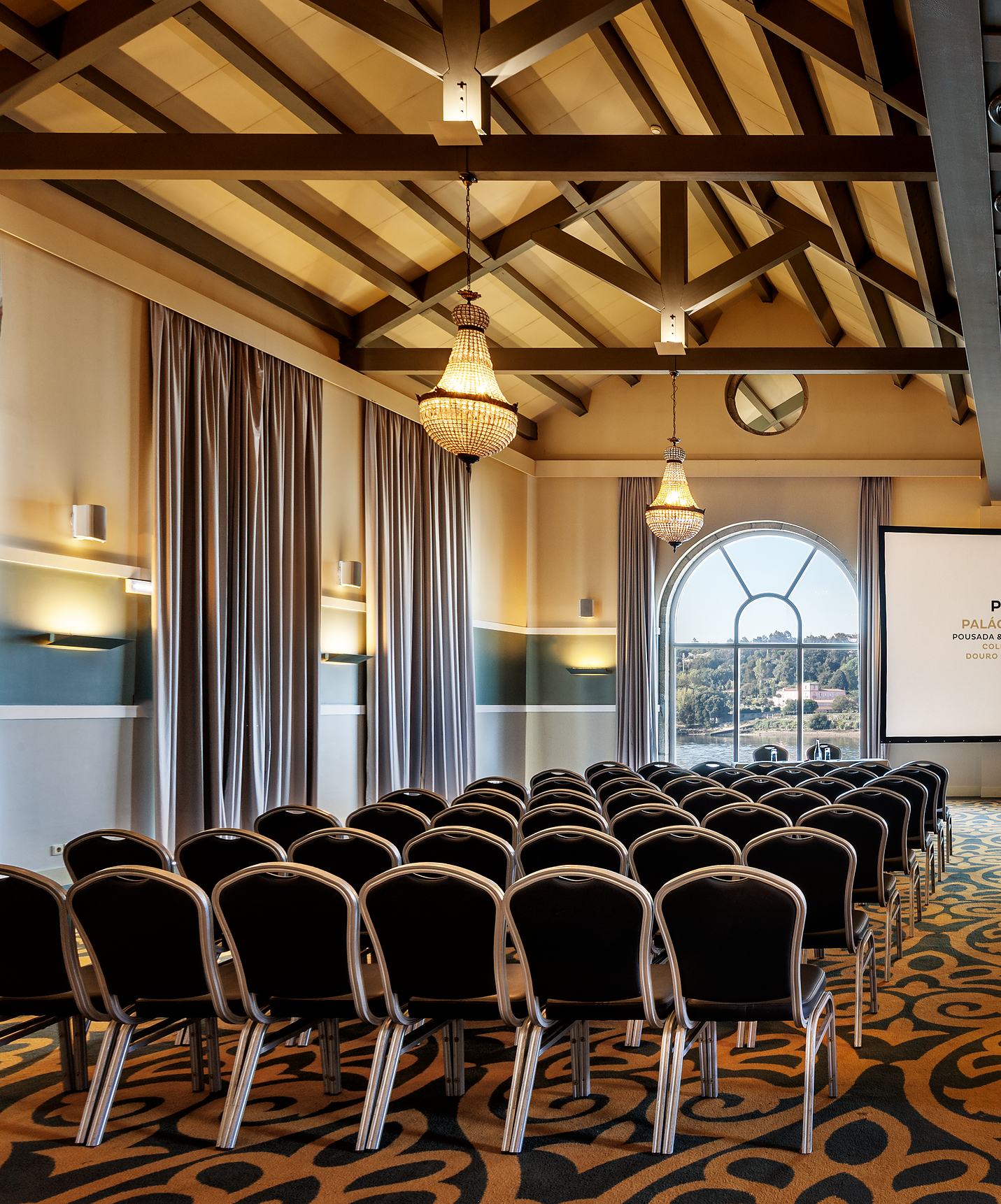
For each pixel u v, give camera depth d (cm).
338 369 943
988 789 1295
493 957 301
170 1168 281
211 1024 339
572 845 399
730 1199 260
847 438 1339
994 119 366
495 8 688
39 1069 368
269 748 812
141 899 298
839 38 498
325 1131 306
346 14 488
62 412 646
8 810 596
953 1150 288
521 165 565
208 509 753
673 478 842
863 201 755
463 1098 332
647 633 1355
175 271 756
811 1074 291
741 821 476
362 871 405
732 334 1350
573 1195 263
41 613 626
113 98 618
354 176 579
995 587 1200
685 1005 300
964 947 529
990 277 538
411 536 1073
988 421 868
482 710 1269
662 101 829
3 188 607
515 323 1148
